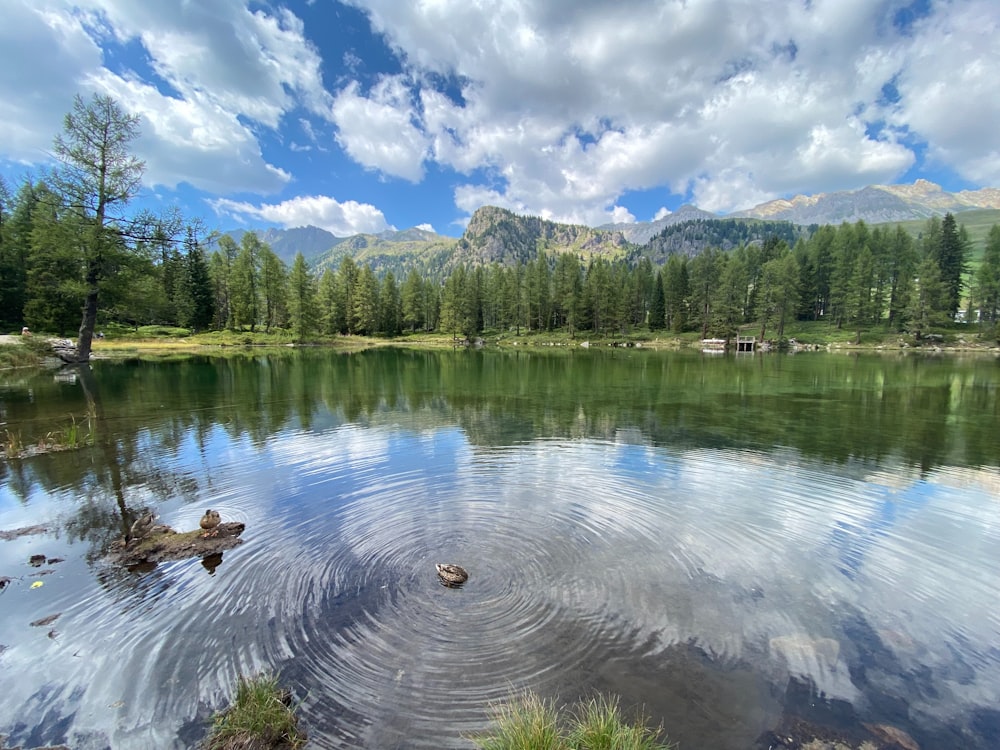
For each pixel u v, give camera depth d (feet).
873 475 43.14
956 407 77.05
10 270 168.96
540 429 60.64
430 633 20.67
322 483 39.83
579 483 40.37
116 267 118.93
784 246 353.31
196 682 17.84
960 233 277.64
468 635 20.56
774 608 22.97
